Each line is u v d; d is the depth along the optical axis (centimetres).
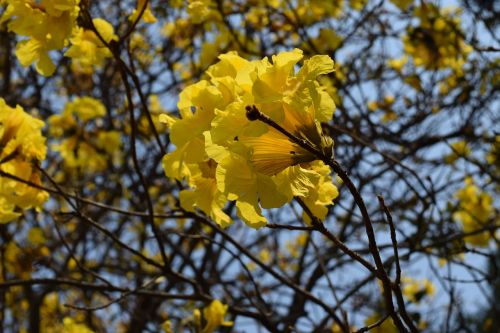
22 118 267
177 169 189
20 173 271
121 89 613
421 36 504
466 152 540
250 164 149
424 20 497
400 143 518
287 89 152
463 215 521
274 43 498
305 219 188
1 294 554
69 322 409
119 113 589
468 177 537
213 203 186
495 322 577
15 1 240
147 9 276
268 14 468
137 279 611
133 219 617
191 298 355
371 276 412
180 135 170
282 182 156
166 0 494
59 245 599
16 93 662
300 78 153
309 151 150
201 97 171
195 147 178
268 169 155
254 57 453
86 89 609
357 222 539
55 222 340
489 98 559
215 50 448
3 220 274
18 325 661
